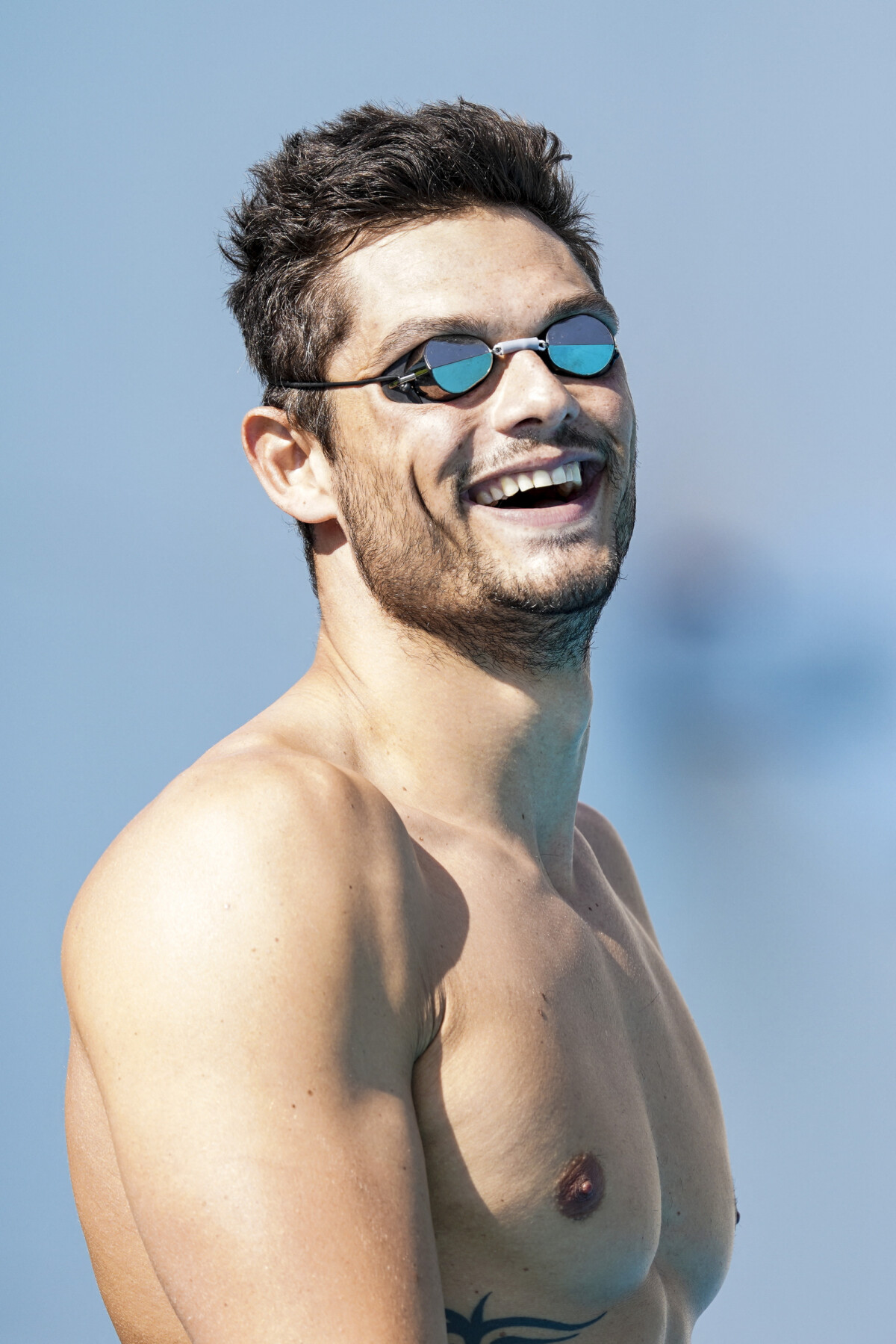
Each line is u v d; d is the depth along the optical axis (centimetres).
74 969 364
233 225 512
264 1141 318
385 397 441
